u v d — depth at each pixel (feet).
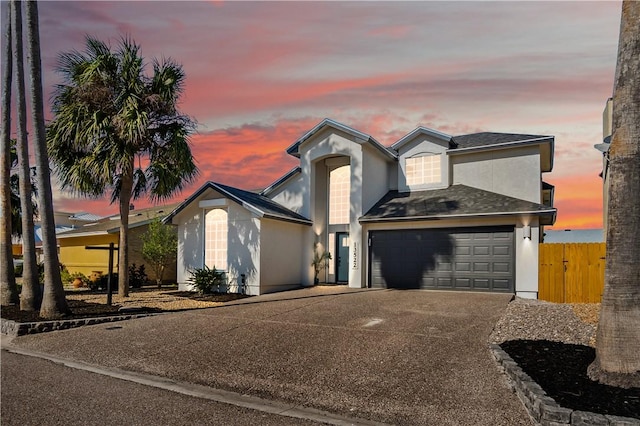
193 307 39.99
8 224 41.04
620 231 16.34
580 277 42.55
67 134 43.91
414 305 36.94
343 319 30.96
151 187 49.55
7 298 40.19
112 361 22.67
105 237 71.05
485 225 47.37
